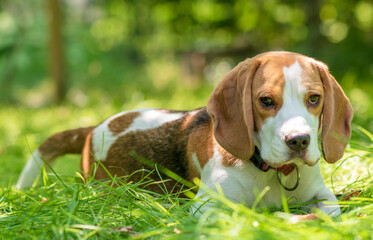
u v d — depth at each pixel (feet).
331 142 9.56
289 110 8.79
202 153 10.57
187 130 11.28
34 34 57.98
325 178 13.01
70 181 13.28
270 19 54.44
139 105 34.78
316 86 9.05
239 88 9.48
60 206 9.66
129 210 9.48
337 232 7.59
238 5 53.42
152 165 10.94
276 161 8.72
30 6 58.85
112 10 57.47
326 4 49.93
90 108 36.35
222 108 9.76
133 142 12.00
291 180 9.98
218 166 10.11
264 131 9.04
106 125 12.74
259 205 10.09
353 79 34.40
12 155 21.25
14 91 51.88
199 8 54.19
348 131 9.87
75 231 8.18
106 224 8.98
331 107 9.29
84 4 65.98
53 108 38.91
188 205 9.88
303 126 8.52
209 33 57.57
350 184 11.44
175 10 53.57
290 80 8.95
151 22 59.62
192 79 60.75
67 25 60.64
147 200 10.13
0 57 56.24
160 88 48.93
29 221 9.07
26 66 56.34
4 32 57.11
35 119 33.04
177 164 11.23
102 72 56.24
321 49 45.70
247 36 59.57
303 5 52.13
